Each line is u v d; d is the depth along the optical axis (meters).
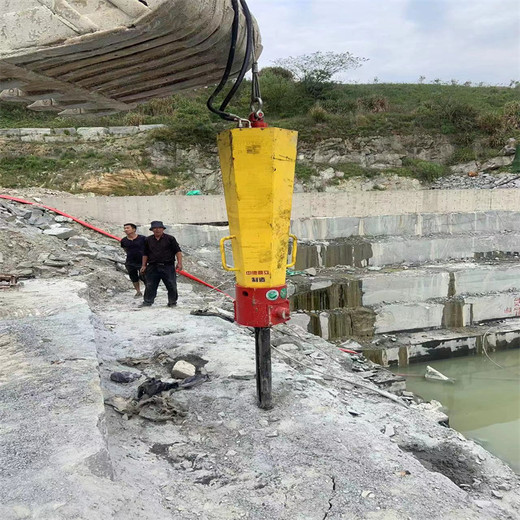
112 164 21.08
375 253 15.93
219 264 14.05
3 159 19.91
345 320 13.33
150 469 3.75
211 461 3.94
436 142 27.48
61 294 8.20
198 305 9.30
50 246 11.57
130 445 4.12
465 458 4.68
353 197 17.42
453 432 5.25
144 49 3.11
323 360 7.90
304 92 30.50
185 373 5.47
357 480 3.64
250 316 4.56
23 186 18.56
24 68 3.22
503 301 15.00
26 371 4.45
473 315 14.64
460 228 18.02
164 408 4.73
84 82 3.68
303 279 13.82
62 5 2.88
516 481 4.38
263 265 4.46
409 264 16.25
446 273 14.72
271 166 4.18
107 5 2.83
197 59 3.54
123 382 5.35
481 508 3.63
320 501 3.39
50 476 2.79
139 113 26.28
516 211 18.89
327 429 4.42
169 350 6.37
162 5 2.66
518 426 9.34
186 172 22.38
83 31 2.87
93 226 13.51
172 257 8.97
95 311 8.53
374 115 27.52
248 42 3.56
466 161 26.88
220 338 6.88
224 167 4.40
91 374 4.38
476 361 13.14
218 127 23.48
